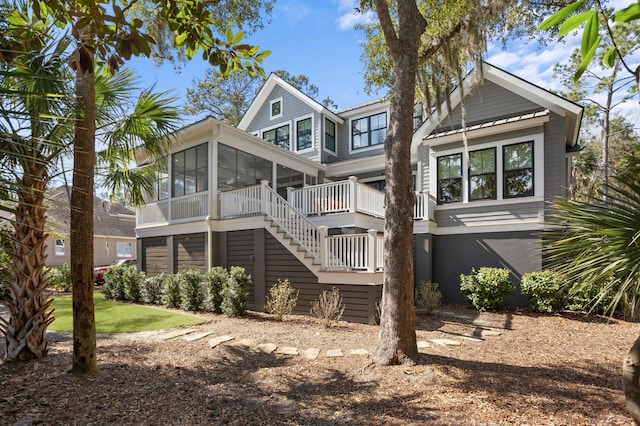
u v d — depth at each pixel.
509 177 11.02
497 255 11.04
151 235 13.18
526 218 10.65
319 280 8.76
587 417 3.48
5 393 3.96
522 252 10.66
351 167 15.65
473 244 11.45
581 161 18.39
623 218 2.35
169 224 12.35
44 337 5.26
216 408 3.76
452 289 11.70
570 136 11.78
